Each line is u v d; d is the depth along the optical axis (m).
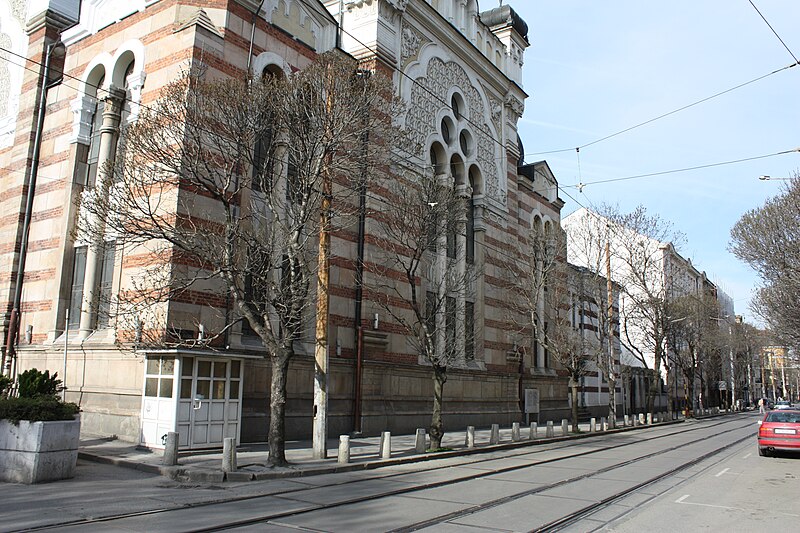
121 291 15.83
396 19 24.91
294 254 14.38
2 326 20.06
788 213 25.88
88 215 17.72
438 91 27.25
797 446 19.00
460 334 25.88
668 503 10.93
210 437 15.39
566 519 9.27
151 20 18.70
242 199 17.67
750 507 10.72
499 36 34.31
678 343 50.84
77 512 8.92
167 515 8.88
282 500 10.32
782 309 27.97
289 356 14.22
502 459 17.45
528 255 32.44
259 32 19.39
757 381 107.69
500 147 31.91
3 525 8.02
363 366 21.61
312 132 14.84
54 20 22.00
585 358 29.77
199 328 15.59
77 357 17.88
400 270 23.53
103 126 19.27
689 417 51.25
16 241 20.53
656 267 42.03
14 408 11.64
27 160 21.03
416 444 17.61
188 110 13.72
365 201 22.06
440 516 9.20
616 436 28.34
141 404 15.47
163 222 14.41
